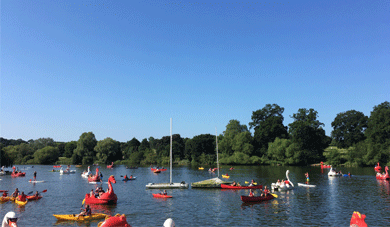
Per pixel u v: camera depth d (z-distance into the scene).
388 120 111.12
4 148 90.50
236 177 72.50
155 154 163.00
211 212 30.95
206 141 159.62
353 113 140.25
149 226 25.44
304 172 87.81
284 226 25.30
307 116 143.88
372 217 28.33
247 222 26.72
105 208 33.28
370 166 110.00
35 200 39.03
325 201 36.97
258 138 152.12
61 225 25.69
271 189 48.56
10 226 14.12
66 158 173.00
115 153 165.00
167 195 41.94
